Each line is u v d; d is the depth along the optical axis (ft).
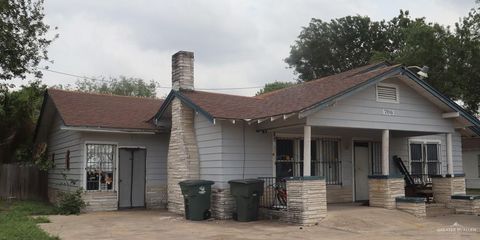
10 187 69.72
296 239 34.37
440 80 96.27
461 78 95.30
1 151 77.77
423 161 63.41
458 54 96.43
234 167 47.91
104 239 34.50
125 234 37.06
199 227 41.14
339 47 154.81
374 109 47.75
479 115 107.04
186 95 52.06
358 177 57.31
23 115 76.28
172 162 53.83
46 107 65.26
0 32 60.49
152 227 41.16
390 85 49.32
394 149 60.59
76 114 56.29
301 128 47.03
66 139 60.59
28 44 65.31
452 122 54.70
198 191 46.44
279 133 50.98
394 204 47.39
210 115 45.88
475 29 96.07
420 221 44.04
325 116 44.21
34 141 76.74
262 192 45.65
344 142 56.49
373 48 151.64
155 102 69.21
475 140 108.06
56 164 64.95
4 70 65.21
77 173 55.26
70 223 43.62
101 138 55.98
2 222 41.47
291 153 52.13
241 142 48.55
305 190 41.52
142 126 57.41
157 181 59.62
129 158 58.13
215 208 47.60
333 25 156.04
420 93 51.57
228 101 52.70
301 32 160.25
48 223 43.62
